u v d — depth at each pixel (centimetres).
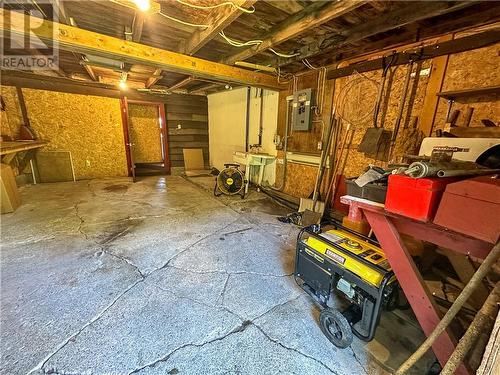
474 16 197
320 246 166
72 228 298
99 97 559
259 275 216
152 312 166
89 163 577
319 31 253
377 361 137
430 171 94
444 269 200
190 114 684
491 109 195
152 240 275
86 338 143
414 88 247
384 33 251
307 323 163
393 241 117
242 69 356
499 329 80
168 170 679
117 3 195
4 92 453
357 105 305
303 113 369
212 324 158
